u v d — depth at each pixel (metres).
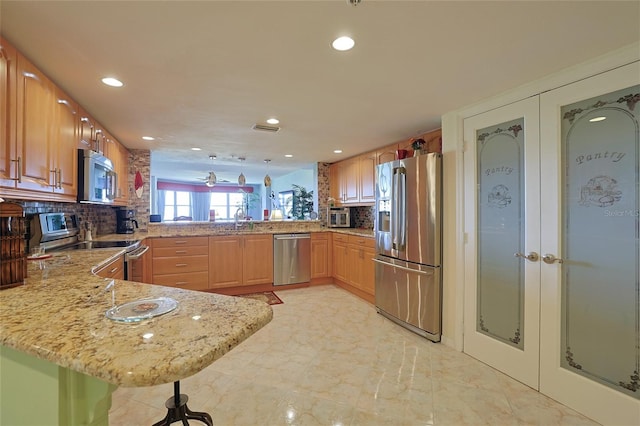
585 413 1.76
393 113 2.71
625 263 1.64
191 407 1.84
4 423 0.91
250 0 1.23
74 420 0.88
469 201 2.51
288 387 2.05
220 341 0.77
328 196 5.53
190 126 3.09
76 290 1.23
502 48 1.63
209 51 1.65
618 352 1.66
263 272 4.52
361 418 1.74
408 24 1.41
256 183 11.05
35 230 2.23
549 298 1.95
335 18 1.36
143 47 1.60
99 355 0.69
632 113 1.61
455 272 2.63
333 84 2.09
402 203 3.03
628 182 1.63
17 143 1.51
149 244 3.85
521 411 1.81
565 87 1.88
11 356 0.90
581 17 1.35
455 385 2.07
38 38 1.49
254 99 2.36
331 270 4.97
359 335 2.91
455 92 2.23
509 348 2.19
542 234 1.99
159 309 0.98
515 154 2.17
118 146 3.69
